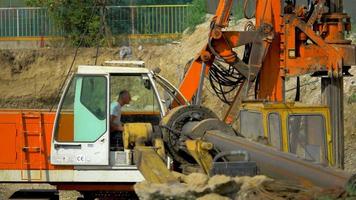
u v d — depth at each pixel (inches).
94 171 1318.9
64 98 1327.5
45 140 1350.9
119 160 1316.4
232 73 1487.5
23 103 3093.0
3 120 1355.8
